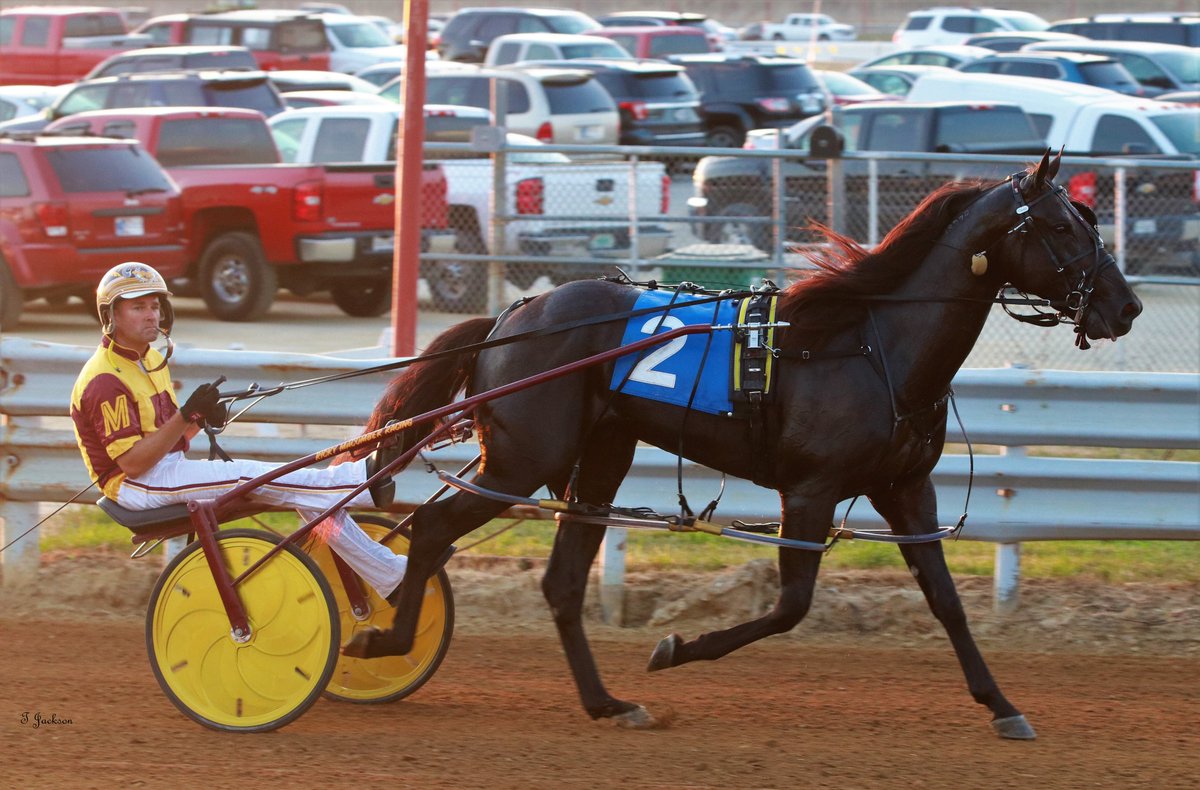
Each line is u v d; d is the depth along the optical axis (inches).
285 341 930.7
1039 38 2174.0
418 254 642.8
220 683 386.0
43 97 1637.6
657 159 1514.5
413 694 421.1
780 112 1674.5
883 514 403.2
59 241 956.6
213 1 2832.2
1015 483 477.1
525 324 396.2
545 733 386.3
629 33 2081.7
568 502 398.9
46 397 500.1
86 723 388.2
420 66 629.3
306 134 1170.0
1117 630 473.7
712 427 385.4
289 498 394.3
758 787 344.8
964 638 388.8
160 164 1082.7
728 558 535.2
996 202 376.8
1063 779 351.6
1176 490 474.0
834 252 392.8
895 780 350.0
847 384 375.2
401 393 403.5
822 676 438.3
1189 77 1733.5
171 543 517.7
